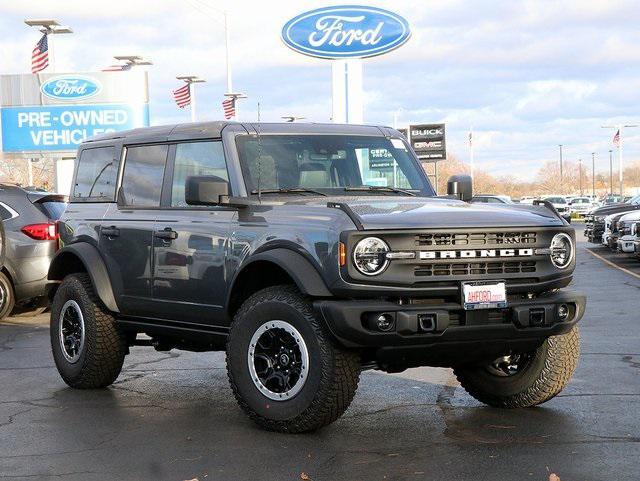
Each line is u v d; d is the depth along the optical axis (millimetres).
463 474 5426
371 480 5363
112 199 8258
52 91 37125
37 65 38125
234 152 7227
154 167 7922
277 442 6254
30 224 13969
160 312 7590
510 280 6422
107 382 8305
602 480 5250
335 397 6191
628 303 15156
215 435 6496
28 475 5605
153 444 6293
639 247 24812
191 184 6832
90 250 8219
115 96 37125
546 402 7406
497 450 5941
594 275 21516
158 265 7547
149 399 7855
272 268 6727
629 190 159750
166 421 6980
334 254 6113
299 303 6305
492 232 6312
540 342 6586
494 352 6488
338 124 7875
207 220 7152
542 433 6371
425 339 6109
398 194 7590
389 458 5805
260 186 7117
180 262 7328
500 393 7141
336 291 6113
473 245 6258
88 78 37125
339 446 6121
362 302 6055
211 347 7758
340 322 5996
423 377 8617
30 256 13891
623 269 23469
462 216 6359
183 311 7355
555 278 6562
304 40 27922
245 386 6559
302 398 6273
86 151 8781
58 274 8750
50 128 37219
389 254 6070
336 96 28016
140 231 7730
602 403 7316
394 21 27719
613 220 29625
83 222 8422
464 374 7285
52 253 14086
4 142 37344
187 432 6613
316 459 5820
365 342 6027
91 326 8102
